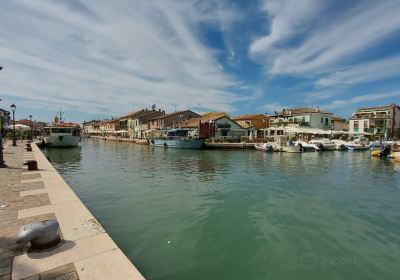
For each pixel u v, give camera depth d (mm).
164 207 9852
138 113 89062
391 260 6102
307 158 29094
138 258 5977
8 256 4094
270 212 9492
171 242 6844
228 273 5465
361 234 7582
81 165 21688
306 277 5375
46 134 40656
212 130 45688
